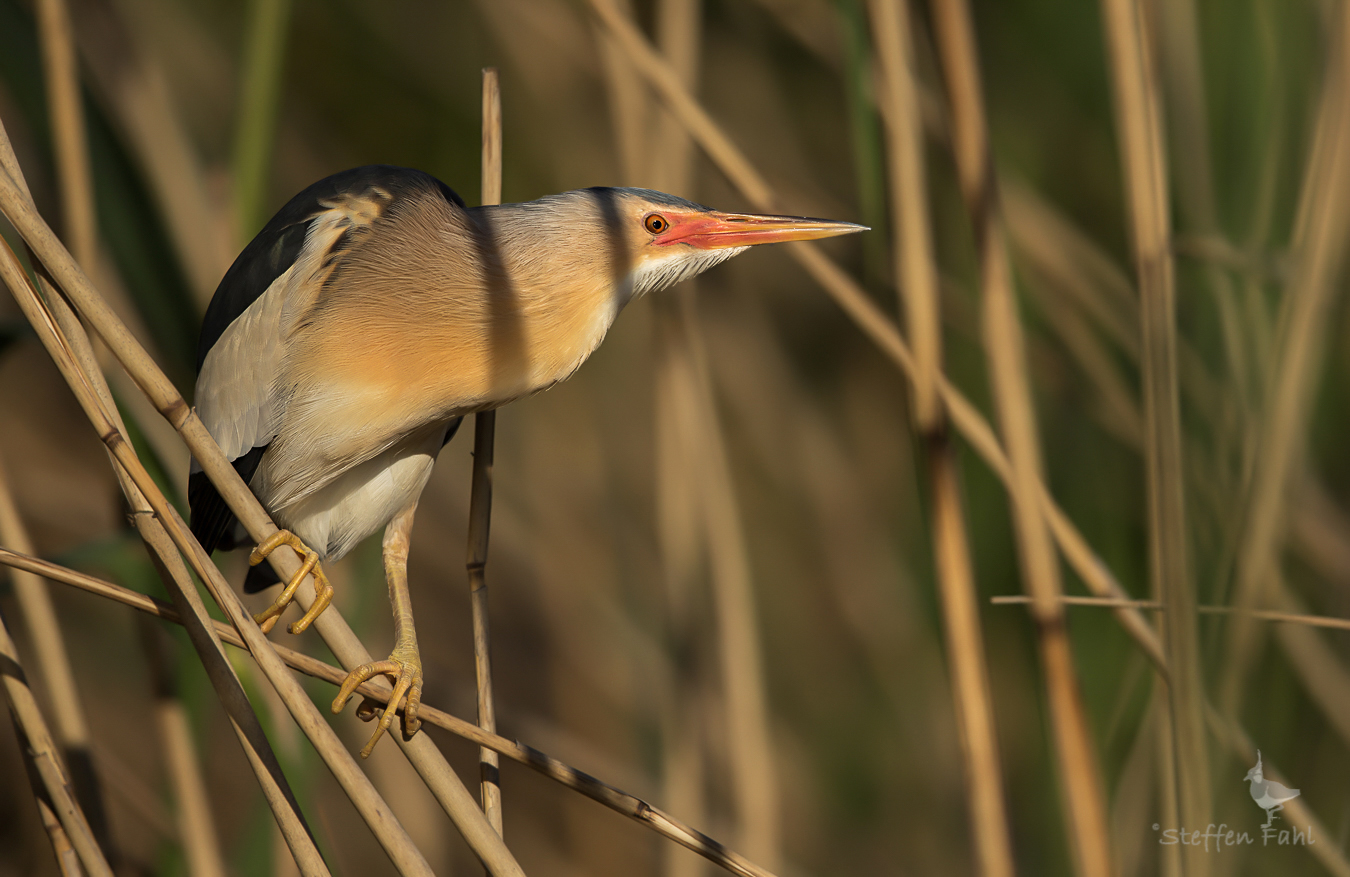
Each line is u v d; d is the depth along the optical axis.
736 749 7.30
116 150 7.24
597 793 7.11
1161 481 7.14
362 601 7.24
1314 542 7.27
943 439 7.15
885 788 7.46
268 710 7.18
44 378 7.49
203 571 7.08
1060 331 7.32
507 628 7.51
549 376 7.19
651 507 7.53
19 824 7.40
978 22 7.40
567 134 7.50
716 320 7.53
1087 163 7.39
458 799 7.11
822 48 7.40
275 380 7.18
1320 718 7.27
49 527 7.46
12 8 7.25
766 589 7.54
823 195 7.49
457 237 7.18
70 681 7.18
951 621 7.15
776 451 7.53
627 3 7.29
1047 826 7.29
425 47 7.49
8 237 7.25
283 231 7.19
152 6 7.47
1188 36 7.25
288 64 7.49
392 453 7.20
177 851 7.21
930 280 7.15
